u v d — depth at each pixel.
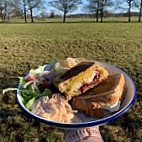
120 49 3.15
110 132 1.04
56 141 0.98
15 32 5.66
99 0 13.02
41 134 1.03
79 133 0.29
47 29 6.45
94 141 0.28
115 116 0.30
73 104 0.32
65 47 3.35
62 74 0.35
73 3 13.33
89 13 14.32
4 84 1.64
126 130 1.06
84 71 0.33
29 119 1.12
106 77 0.34
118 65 2.21
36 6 13.41
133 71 1.93
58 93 0.33
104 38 4.08
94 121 0.29
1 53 2.90
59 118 0.30
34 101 0.33
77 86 0.32
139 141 0.99
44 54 2.94
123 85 0.33
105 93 0.31
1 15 13.88
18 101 0.33
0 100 1.34
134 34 4.81
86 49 3.21
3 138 1.01
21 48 3.26
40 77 0.36
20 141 0.99
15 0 13.47
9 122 1.11
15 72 1.99
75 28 6.54
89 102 0.31
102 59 2.61
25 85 0.35
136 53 2.90
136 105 1.26
